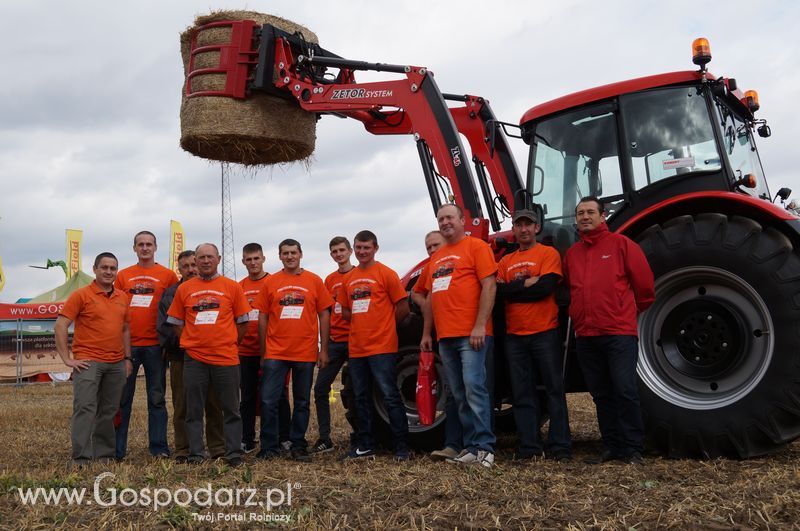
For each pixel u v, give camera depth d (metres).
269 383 5.16
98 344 5.04
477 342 4.45
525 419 4.69
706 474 3.86
